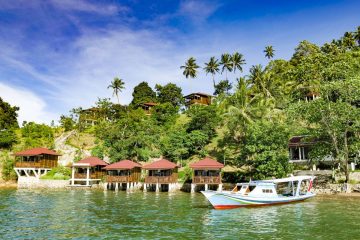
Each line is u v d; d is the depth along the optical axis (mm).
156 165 52875
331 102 40844
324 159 49500
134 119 79438
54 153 66938
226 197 31031
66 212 29203
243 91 66188
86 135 84500
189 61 101750
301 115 43250
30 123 90500
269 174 44375
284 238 18891
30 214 28047
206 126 69188
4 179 66688
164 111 89062
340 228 21562
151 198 41656
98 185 60781
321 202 35625
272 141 44969
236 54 97375
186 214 28062
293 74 73500
